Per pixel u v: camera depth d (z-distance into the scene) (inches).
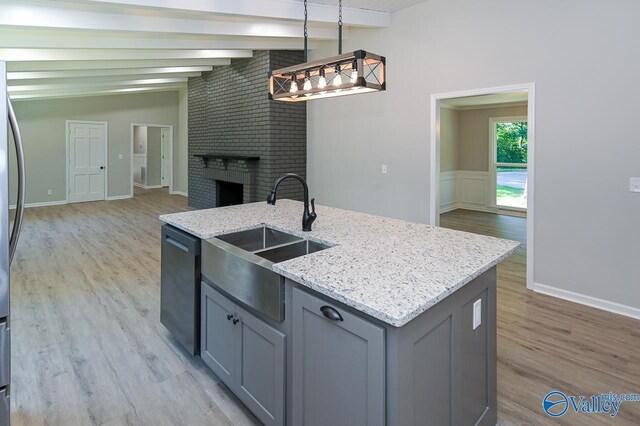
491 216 292.0
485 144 311.3
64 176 348.8
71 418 76.0
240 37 195.6
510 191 303.1
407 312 45.9
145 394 83.8
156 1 129.6
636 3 114.4
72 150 351.9
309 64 91.5
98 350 101.8
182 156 407.5
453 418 60.5
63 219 281.0
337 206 219.8
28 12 133.9
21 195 54.7
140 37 177.6
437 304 54.4
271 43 213.5
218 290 83.1
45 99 334.0
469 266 62.9
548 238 137.1
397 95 182.2
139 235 233.3
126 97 377.4
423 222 176.7
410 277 57.8
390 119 186.9
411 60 174.7
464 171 325.4
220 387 86.4
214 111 285.6
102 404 80.4
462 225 258.7
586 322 116.7
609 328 112.7
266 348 69.1
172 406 80.0
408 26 174.4
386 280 56.6
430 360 54.1
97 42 170.7
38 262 178.4
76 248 203.3
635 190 117.8
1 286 51.2
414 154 177.9
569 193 131.3
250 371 73.8
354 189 208.7
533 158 138.6
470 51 153.8
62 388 85.5
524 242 213.0
